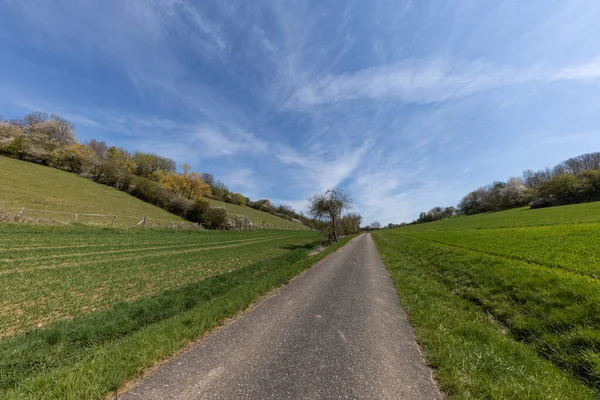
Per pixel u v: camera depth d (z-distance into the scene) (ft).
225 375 11.69
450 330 18.19
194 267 44.96
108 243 60.95
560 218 119.34
